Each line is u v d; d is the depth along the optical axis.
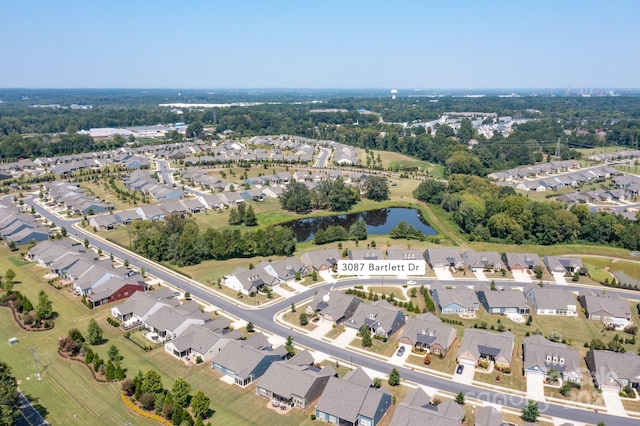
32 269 133.00
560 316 109.12
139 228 158.12
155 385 75.44
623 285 125.19
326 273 132.62
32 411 73.44
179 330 96.62
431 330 94.62
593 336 100.12
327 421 72.94
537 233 162.38
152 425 70.88
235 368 83.19
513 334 94.62
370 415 70.62
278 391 76.88
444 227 183.12
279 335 99.06
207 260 142.50
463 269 135.12
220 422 71.62
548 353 85.88
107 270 119.69
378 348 94.25
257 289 120.06
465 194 199.50
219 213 194.88
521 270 135.50
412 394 75.00
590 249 155.38
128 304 106.88
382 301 111.94
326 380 79.69
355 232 162.12
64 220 180.25
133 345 94.62
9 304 110.38
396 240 162.38
